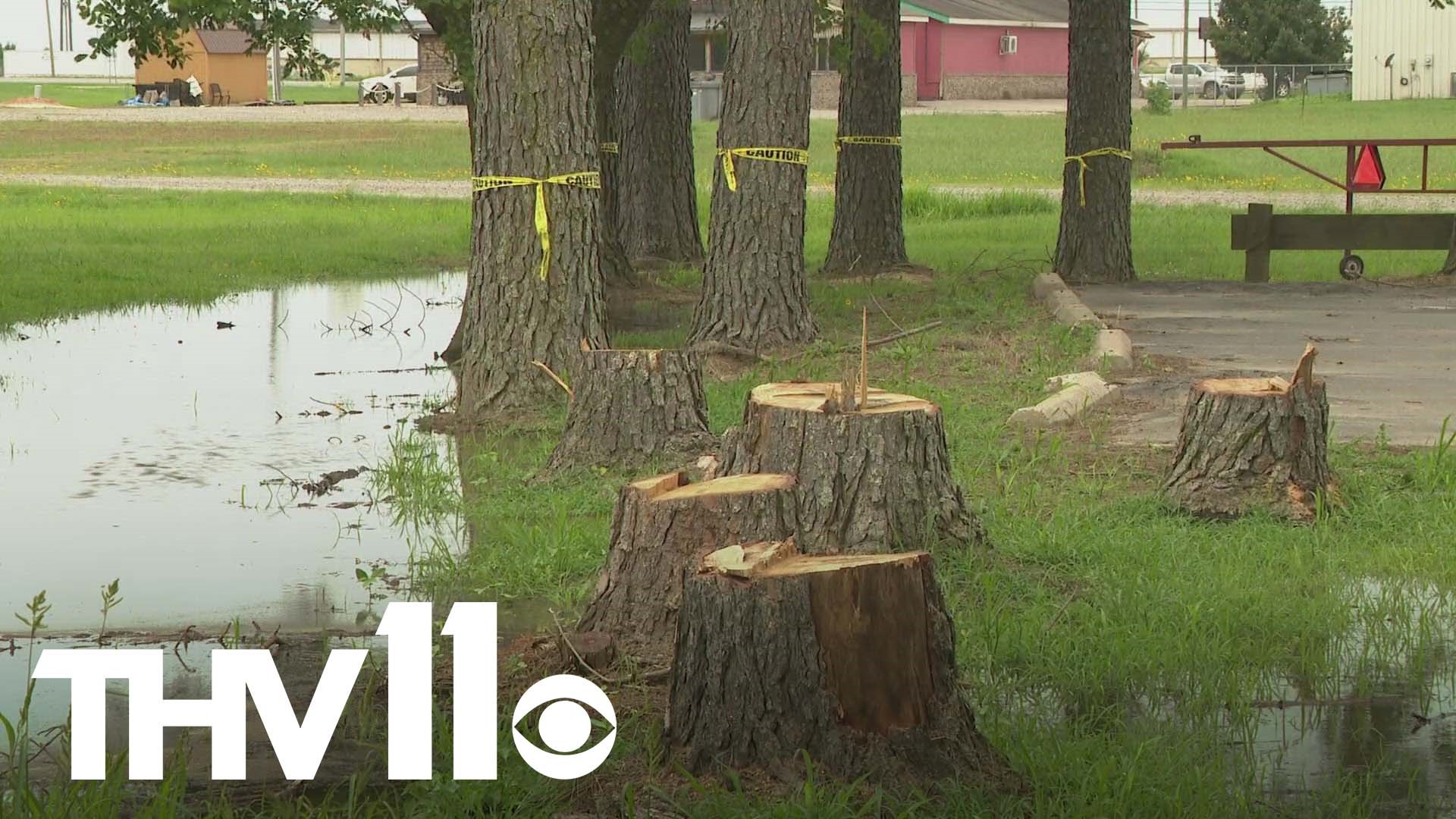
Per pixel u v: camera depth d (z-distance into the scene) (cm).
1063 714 677
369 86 8850
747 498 745
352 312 2177
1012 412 1328
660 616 752
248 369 1700
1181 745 625
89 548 989
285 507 1095
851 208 2469
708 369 1587
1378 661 743
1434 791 598
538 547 944
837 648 588
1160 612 794
